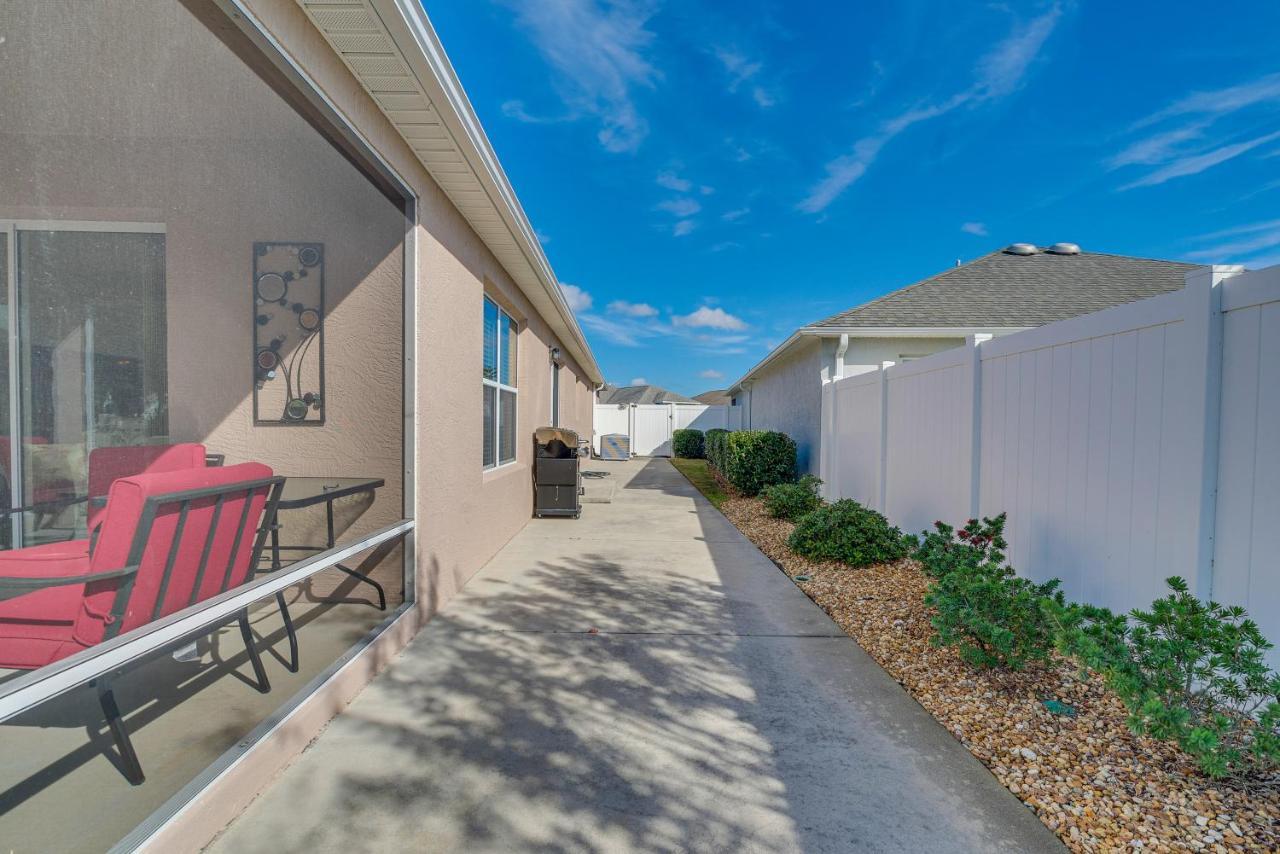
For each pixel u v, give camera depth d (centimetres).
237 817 206
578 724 274
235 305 402
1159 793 214
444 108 325
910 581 504
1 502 333
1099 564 330
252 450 406
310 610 407
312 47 261
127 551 200
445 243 435
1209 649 228
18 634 201
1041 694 295
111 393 375
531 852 192
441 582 436
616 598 468
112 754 231
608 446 2328
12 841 182
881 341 948
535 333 884
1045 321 904
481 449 552
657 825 206
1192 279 266
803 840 198
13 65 277
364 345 400
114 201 370
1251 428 242
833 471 861
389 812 210
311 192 396
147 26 240
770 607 448
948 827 204
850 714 286
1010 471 420
